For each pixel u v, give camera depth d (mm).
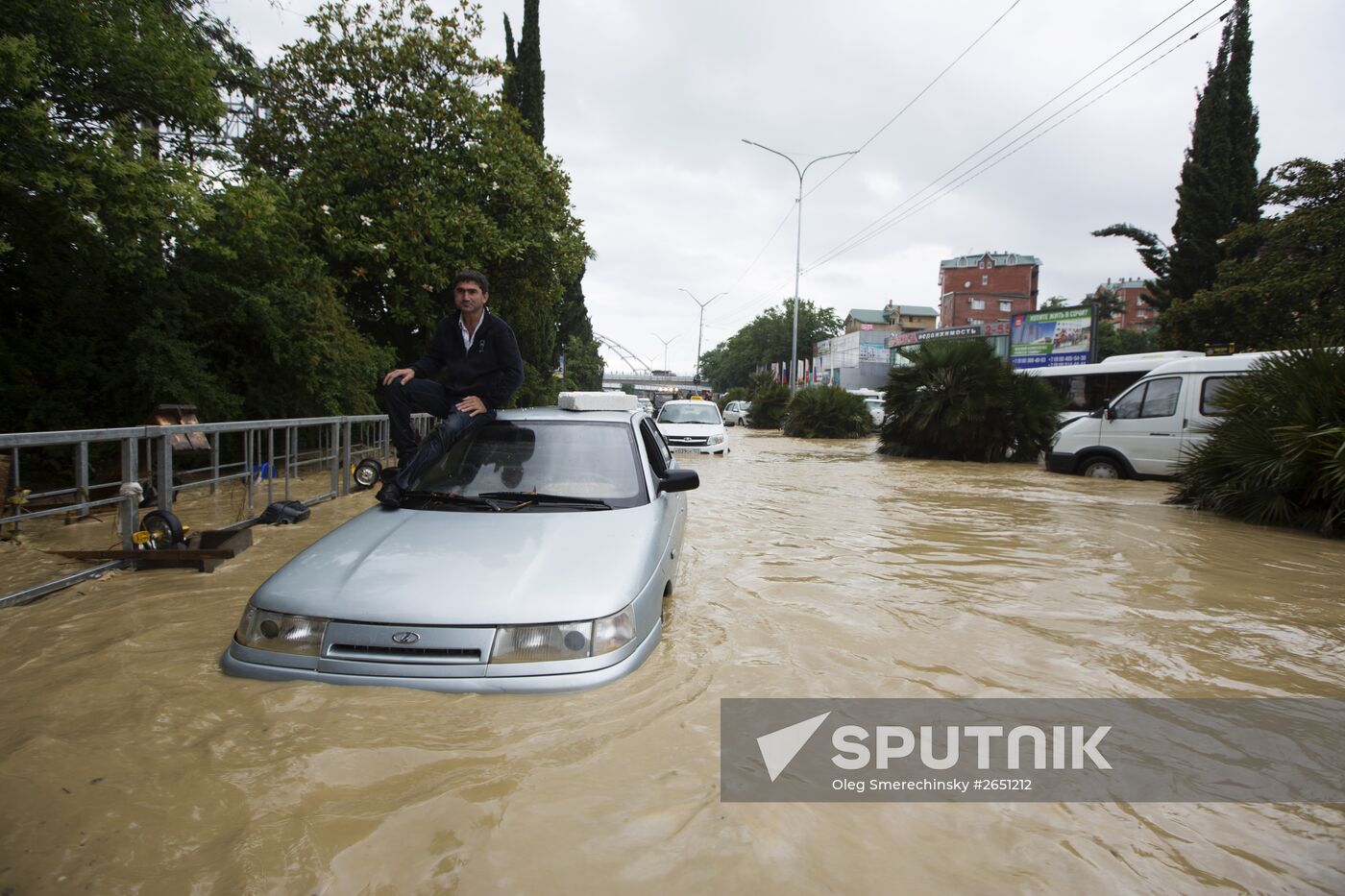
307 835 1935
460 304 4516
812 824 2090
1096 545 6367
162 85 7176
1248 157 26141
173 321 8953
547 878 1816
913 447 17609
